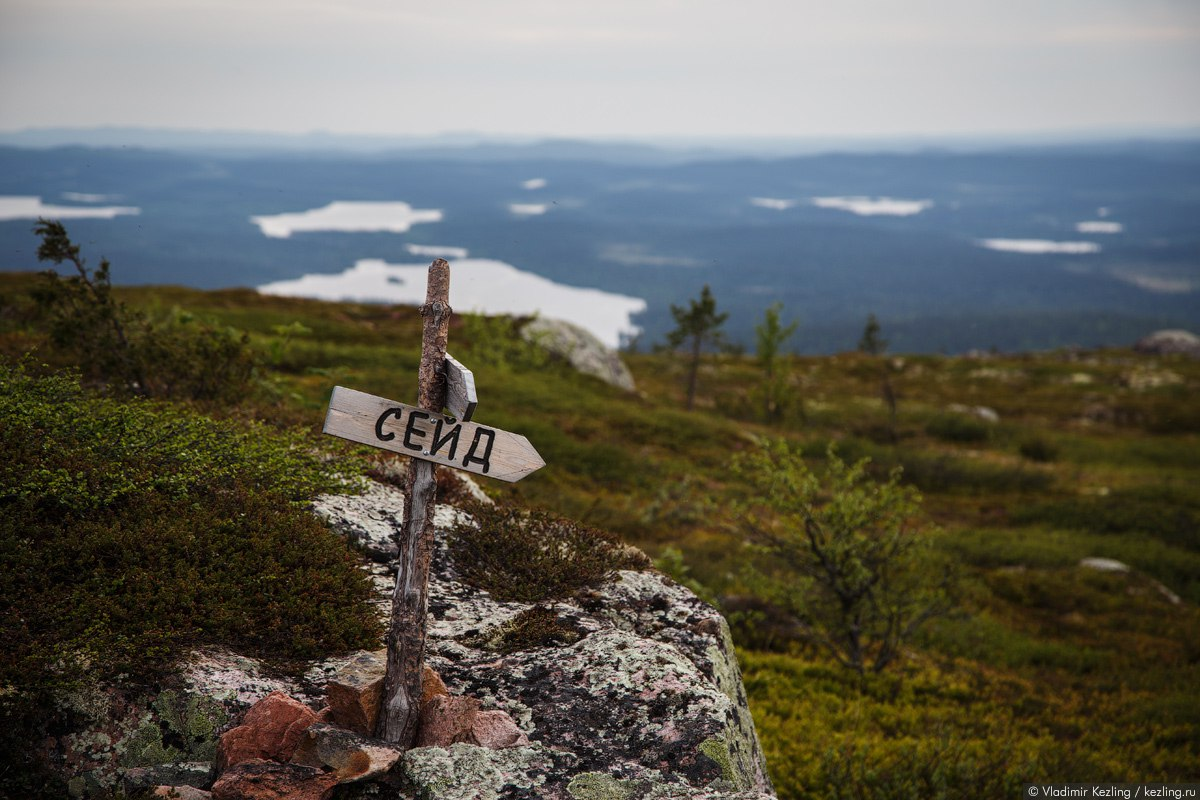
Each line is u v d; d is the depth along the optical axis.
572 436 35.72
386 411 4.62
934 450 48.19
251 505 6.90
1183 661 20.50
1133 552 29.41
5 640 4.89
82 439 7.30
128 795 4.45
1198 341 107.38
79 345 11.80
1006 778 11.33
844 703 14.46
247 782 4.30
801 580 16.95
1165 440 58.84
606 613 7.17
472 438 4.79
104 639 5.04
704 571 19.97
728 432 41.88
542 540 8.02
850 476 15.91
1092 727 15.70
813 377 83.12
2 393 7.85
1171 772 14.05
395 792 4.54
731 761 5.09
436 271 4.70
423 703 5.14
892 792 10.55
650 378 75.00
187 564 6.00
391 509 8.09
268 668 5.51
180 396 11.94
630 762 5.00
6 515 5.83
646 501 28.31
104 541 5.81
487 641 6.40
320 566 6.52
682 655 6.52
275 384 15.18
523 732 5.18
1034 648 20.16
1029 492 39.62
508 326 49.25
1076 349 118.62
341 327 51.41
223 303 60.66
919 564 23.02
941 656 18.62
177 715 4.93
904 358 96.56
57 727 4.68
